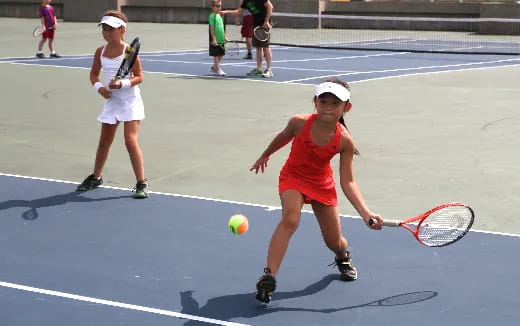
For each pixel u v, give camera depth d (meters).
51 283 6.43
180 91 16.98
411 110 14.58
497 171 10.12
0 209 8.52
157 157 11.00
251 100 15.79
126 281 6.48
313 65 21.94
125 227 7.93
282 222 5.99
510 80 18.42
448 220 5.96
